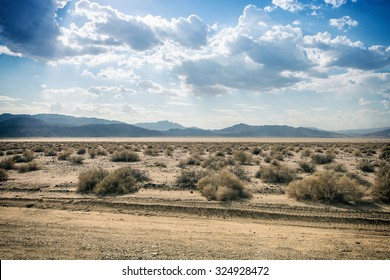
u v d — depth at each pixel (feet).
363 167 87.20
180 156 142.10
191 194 55.42
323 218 41.01
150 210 45.37
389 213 42.63
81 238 29.81
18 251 25.71
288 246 28.84
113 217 41.06
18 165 102.78
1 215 41.52
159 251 26.21
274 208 45.19
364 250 28.27
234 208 45.03
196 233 33.30
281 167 73.31
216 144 284.41
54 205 48.47
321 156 111.24
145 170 88.84
